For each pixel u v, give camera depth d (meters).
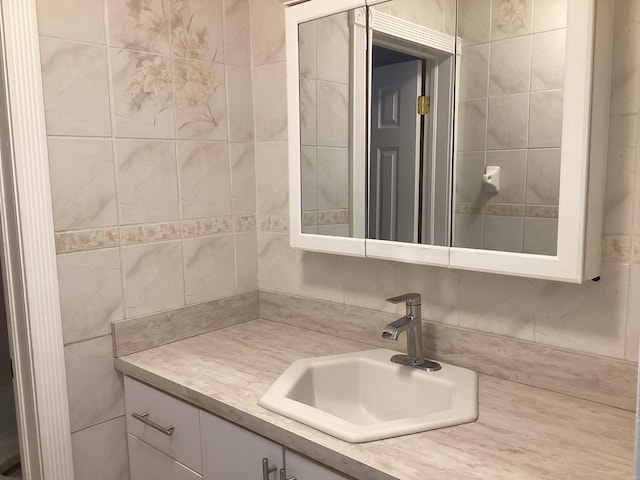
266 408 1.25
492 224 1.27
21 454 1.60
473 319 1.46
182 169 1.77
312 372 1.48
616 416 1.19
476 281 1.44
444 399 1.35
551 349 1.32
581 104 1.10
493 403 1.26
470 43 1.27
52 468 1.54
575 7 1.08
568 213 1.13
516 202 1.22
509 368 1.39
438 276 1.52
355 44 1.51
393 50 1.42
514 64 1.20
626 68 1.15
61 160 1.50
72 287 1.55
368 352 1.59
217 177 1.88
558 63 1.13
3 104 1.41
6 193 1.45
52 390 1.52
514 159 1.22
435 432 1.12
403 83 1.41
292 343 1.73
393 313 1.64
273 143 1.91
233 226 1.94
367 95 1.49
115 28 1.58
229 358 1.61
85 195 1.55
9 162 1.43
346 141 1.56
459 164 1.32
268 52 1.88
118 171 1.62
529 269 1.21
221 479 1.38
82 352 1.58
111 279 1.63
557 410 1.22
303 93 1.66
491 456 1.03
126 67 1.61
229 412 1.29
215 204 1.88
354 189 1.55
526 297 1.36
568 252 1.14
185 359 1.61
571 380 1.29
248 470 1.29
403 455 1.04
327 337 1.79
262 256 2.01
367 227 1.54
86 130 1.54
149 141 1.68
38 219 1.46
